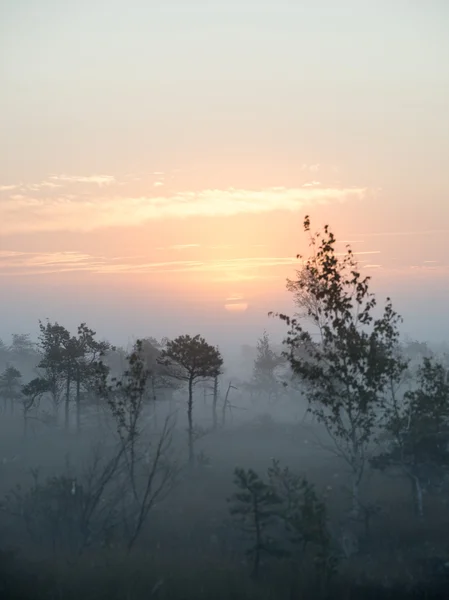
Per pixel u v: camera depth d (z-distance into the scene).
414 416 29.56
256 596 16.69
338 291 27.86
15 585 16.48
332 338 28.23
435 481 34.91
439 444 31.28
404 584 18.23
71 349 50.81
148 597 16.45
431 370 30.78
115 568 18.25
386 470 37.34
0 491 32.69
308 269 28.52
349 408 28.19
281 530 24.17
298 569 18.69
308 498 20.12
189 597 16.45
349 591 17.31
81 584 17.02
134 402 26.16
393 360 28.02
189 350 41.78
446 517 28.09
